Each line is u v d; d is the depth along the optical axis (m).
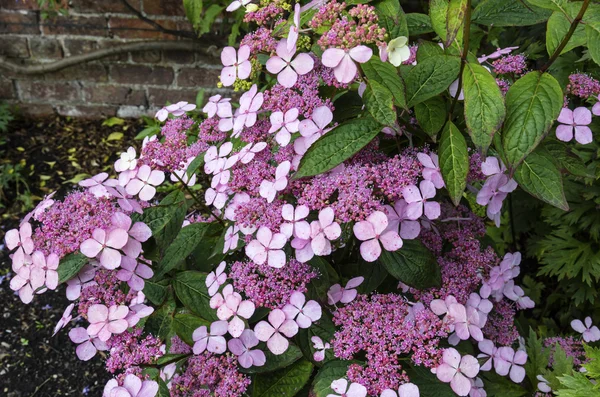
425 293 0.83
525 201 1.33
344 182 0.74
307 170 0.70
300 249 0.74
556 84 0.67
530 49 1.20
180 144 0.90
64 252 0.77
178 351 0.91
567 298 1.40
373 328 0.76
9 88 2.26
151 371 0.79
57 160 2.11
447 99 0.78
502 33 1.40
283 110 0.78
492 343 0.87
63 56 2.18
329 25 0.72
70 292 0.83
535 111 0.66
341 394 0.73
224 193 0.81
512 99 0.67
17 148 2.15
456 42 0.74
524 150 0.66
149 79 2.23
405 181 0.74
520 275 1.54
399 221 0.76
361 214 0.72
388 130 0.78
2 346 1.53
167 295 0.87
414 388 0.72
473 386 0.83
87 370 1.48
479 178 0.79
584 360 0.98
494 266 0.90
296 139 0.77
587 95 0.81
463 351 0.84
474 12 0.78
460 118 0.80
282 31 0.75
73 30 2.13
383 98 0.69
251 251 0.74
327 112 0.76
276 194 0.78
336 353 0.76
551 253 1.29
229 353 0.83
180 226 0.85
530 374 0.95
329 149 0.70
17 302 1.64
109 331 0.79
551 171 0.71
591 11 0.67
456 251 0.89
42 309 1.62
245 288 0.78
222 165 0.81
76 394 1.43
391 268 0.78
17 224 1.86
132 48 2.11
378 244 0.72
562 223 1.29
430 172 0.75
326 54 0.69
